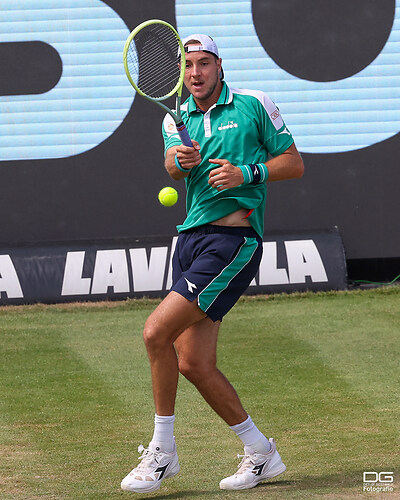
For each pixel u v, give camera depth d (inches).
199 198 522.6
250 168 498.6
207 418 691.4
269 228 1328.7
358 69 1311.5
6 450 607.8
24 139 1317.7
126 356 941.2
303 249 1252.5
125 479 489.4
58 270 1246.3
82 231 1334.9
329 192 1325.0
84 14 1302.9
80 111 1317.7
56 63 1310.3
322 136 1318.9
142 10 1305.4
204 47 515.2
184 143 500.1
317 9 1304.1
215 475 538.3
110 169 1325.0
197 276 498.9
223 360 898.7
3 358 943.0
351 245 1331.2
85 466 564.7
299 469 542.6
